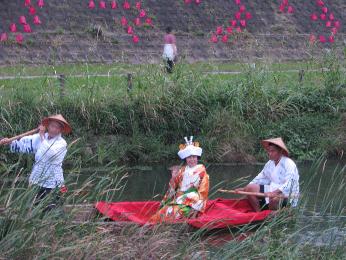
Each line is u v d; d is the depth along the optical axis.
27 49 21.23
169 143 16.20
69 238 7.85
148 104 15.98
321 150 16.69
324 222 10.01
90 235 7.95
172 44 19.36
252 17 26.03
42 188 9.12
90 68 19.70
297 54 24.34
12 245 7.30
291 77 18.44
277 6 27.02
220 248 8.66
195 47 23.55
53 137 9.70
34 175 8.92
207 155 15.91
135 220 9.50
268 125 16.86
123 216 9.50
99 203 9.20
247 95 16.92
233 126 16.39
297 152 16.59
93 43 21.03
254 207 10.98
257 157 16.28
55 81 16.27
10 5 22.62
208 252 8.54
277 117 17.08
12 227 7.49
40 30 22.44
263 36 24.80
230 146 16.11
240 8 23.89
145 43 23.12
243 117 16.67
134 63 21.59
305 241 8.96
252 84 17.06
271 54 23.36
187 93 16.34
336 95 17.83
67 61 21.09
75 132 15.33
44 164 9.02
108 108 15.77
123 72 18.05
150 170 15.00
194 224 9.63
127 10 24.34
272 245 8.59
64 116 15.40
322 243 9.10
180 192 10.47
